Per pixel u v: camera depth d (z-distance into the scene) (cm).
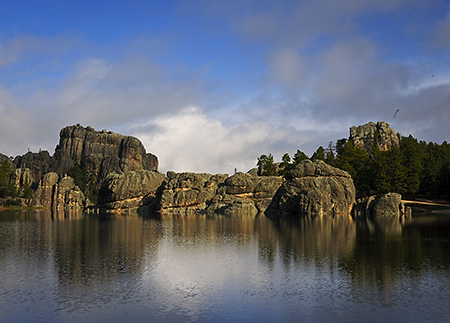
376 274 3859
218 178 16500
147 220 11500
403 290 3319
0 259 4788
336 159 15425
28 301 3125
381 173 12612
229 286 3525
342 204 12050
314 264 4362
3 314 2838
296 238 6544
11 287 3512
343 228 7988
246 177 15662
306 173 12762
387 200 11219
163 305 3017
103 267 4316
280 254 5028
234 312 2853
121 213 15962
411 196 14438
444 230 7262
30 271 4125
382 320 2672
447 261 4428
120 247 5772
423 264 4278
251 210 14312
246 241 6294
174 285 3569
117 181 16650
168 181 16312
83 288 3484
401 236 6506
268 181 15475
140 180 16800
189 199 15325
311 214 11762
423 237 6350
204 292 3347
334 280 3662
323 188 12200
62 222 10800
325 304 3002
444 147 18200
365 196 14038
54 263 4541
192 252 5288
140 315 2805
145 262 4597
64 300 3147
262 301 3091
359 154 15700
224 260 4691
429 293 3231
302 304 3006
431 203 13188
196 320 2705
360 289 3369
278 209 12850
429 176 14088
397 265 4241
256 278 3784
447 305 2939
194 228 8681
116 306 2998
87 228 8825
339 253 5016
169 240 6544
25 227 9138
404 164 14288
